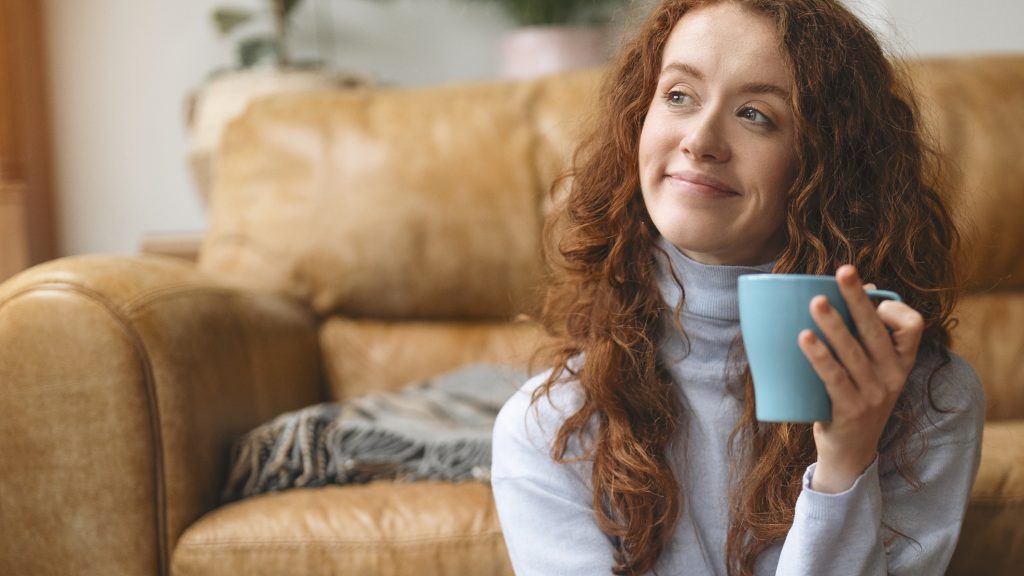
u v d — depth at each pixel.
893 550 0.87
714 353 0.97
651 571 0.94
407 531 1.34
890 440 0.90
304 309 2.07
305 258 2.06
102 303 1.39
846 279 0.68
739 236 0.89
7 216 2.90
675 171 0.89
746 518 0.92
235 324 1.65
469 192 2.07
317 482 1.50
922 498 0.90
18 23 3.12
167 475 1.40
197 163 2.77
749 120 0.88
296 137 2.14
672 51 0.91
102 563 1.38
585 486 0.97
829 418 0.73
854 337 0.70
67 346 1.38
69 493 1.38
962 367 0.95
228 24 3.05
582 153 1.18
